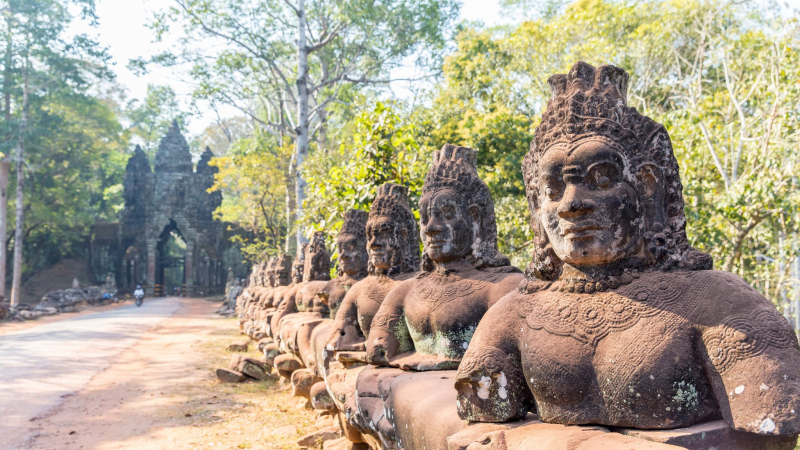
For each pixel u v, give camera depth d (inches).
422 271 188.4
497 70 789.9
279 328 403.5
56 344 649.6
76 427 297.9
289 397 355.6
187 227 1881.2
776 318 90.7
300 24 881.5
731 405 89.4
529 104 778.8
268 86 1147.3
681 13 717.3
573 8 768.9
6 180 1349.7
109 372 463.5
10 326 944.3
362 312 229.0
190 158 1942.7
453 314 169.5
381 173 348.2
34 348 614.9
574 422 103.1
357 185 353.1
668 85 721.0
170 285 2288.4
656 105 709.9
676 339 95.5
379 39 983.0
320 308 371.6
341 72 1053.2
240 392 377.4
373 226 233.5
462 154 184.9
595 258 104.3
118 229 1916.8
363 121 357.4
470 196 179.5
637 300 101.3
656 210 106.4
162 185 1891.0
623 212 103.5
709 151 473.4
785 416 83.7
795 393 84.6
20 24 1401.3
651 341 96.4
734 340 90.4
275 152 1148.5
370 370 186.2
